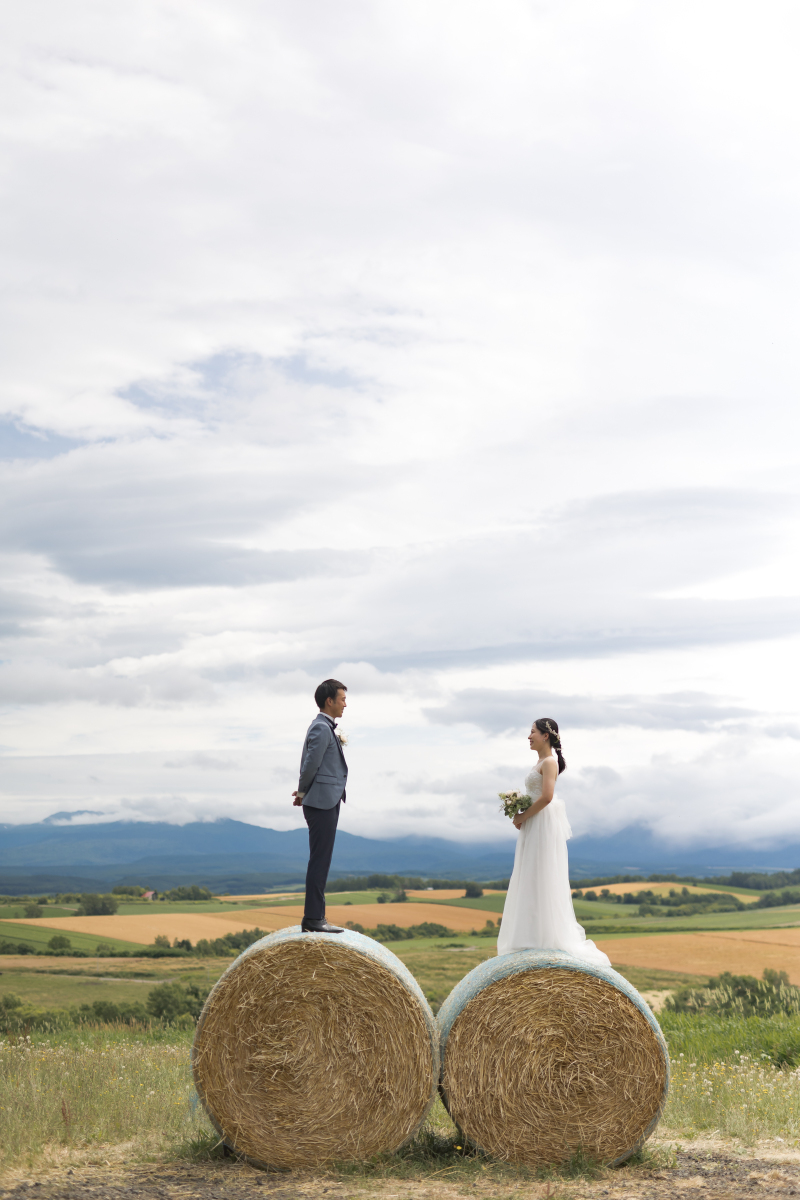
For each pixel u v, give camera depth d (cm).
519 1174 662
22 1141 678
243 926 6569
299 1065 685
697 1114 830
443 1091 708
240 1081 686
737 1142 751
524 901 770
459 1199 590
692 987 3369
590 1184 635
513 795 789
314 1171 668
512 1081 697
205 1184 619
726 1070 1041
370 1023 688
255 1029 691
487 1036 703
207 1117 717
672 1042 1329
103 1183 606
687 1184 625
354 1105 683
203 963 5053
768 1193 588
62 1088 810
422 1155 702
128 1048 1197
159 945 5816
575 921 776
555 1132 690
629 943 5228
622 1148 690
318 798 737
